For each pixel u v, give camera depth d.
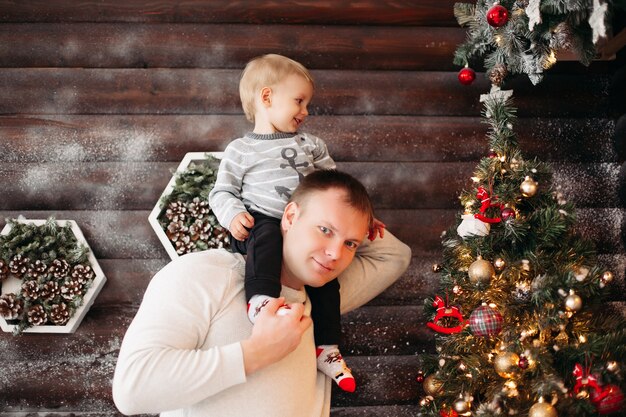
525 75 2.38
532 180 1.69
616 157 2.38
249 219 1.54
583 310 1.64
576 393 1.42
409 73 2.39
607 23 1.36
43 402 2.21
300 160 1.71
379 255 1.64
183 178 2.21
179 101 2.32
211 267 1.30
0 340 2.20
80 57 2.31
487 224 1.74
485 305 1.64
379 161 2.36
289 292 1.37
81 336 2.22
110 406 2.21
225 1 2.32
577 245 1.75
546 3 1.58
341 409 2.24
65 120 2.30
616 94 2.35
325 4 2.34
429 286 2.31
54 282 2.17
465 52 2.00
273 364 1.25
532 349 1.48
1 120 2.29
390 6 2.35
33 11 2.30
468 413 1.67
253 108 1.80
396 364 2.27
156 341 1.15
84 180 2.28
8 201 2.28
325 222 1.27
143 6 2.31
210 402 1.20
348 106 2.35
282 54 2.33
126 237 2.28
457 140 2.36
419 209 2.36
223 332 1.24
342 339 2.27
